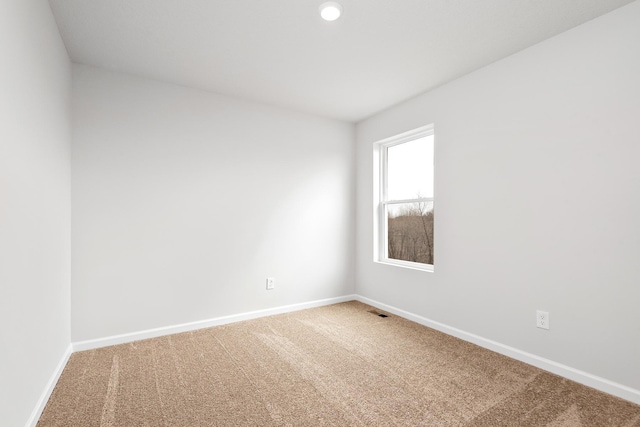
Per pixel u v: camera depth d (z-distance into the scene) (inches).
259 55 95.5
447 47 91.1
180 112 115.3
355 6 73.5
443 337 109.4
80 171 98.6
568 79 82.0
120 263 104.3
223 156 123.6
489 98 100.3
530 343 89.5
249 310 129.2
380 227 150.4
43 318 67.9
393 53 94.2
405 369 86.1
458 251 109.3
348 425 63.1
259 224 131.7
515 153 93.2
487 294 100.3
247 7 73.9
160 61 98.7
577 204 80.0
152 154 110.0
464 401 71.3
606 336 75.1
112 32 83.4
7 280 49.6
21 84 55.3
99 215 101.3
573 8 73.9
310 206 145.3
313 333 113.0
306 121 144.5
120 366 87.3
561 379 80.8
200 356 93.9
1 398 47.6
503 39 86.9
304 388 76.5
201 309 118.6
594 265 77.0
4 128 48.3
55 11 74.6
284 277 138.0
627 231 71.9
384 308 141.2
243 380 80.0
